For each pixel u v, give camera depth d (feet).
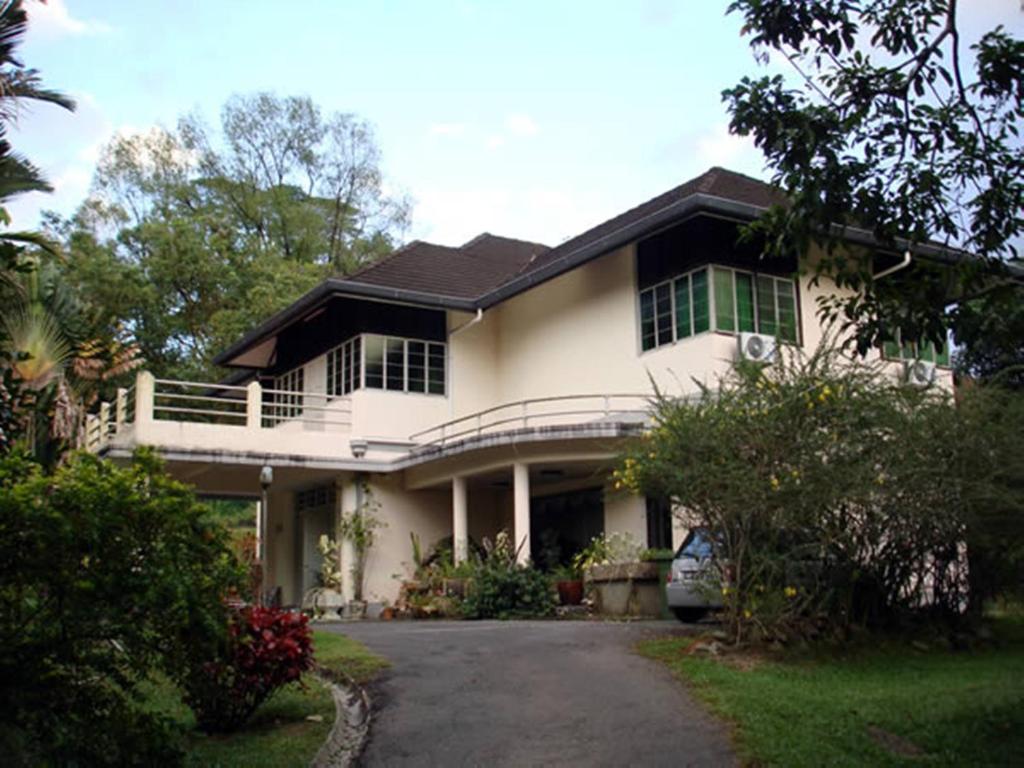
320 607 72.02
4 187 40.47
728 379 41.27
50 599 21.20
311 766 25.36
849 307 27.45
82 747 21.22
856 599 39.58
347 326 79.41
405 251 87.35
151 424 69.41
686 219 59.72
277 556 91.40
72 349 61.93
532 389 77.46
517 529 64.69
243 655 28.66
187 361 125.29
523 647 40.65
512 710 30.32
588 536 71.41
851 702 29.35
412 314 79.46
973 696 30.09
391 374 77.71
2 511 19.92
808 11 26.94
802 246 27.07
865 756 24.72
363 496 75.82
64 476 21.70
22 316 55.16
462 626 53.06
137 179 133.39
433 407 78.84
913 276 27.78
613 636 42.63
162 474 23.47
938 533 39.58
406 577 75.92
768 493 35.83
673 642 39.22
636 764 24.85
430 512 78.43
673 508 39.63
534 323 78.43
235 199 140.05
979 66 26.58
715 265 62.64
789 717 27.76
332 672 36.96
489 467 67.46
